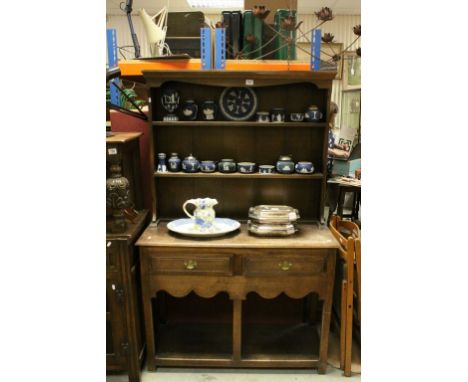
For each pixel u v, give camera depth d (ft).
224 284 6.17
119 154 5.84
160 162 6.83
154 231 6.57
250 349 6.92
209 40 6.57
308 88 6.98
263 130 7.13
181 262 6.08
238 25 7.26
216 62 6.67
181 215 7.42
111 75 6.82
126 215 6.49
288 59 6.78
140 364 6.49
